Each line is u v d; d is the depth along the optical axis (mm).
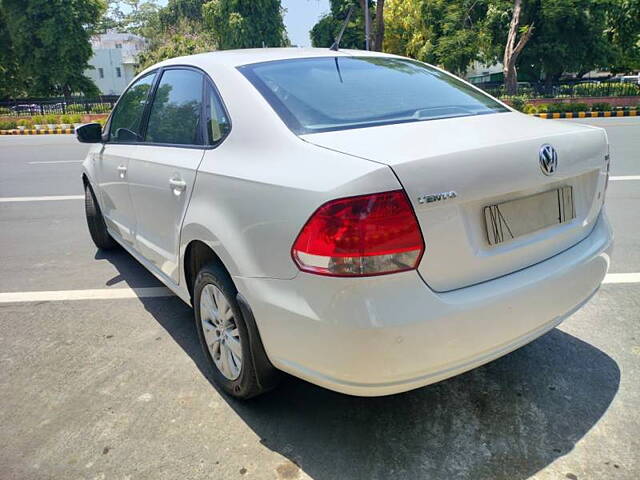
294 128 2232
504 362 2881
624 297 3611
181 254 2764
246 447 2283
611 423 2357
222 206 2346
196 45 33750
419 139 2062
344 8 37156
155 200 3059
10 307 3826
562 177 2252
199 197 2533
